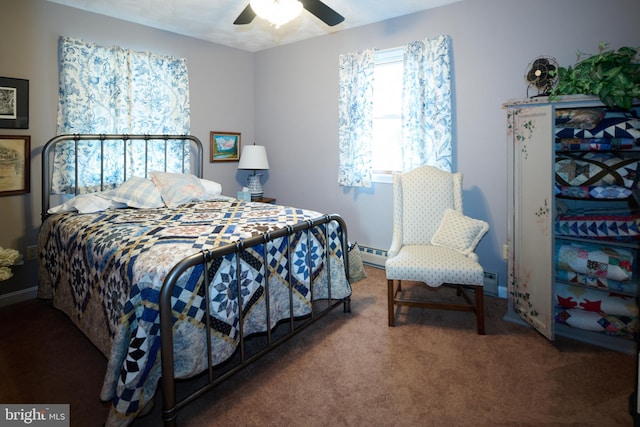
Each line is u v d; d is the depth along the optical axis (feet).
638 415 4.58
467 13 9.43
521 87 8.84
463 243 8.25
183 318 5.19
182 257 5.32
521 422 5.15
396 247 8.73
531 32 8.60
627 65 6.51
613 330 6.94
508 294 8.22
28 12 9.00
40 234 8.75
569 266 7.10
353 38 11.59
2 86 8.71
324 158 12.76
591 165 6.95
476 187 9.73
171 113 11.57
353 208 12.28
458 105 9.77
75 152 9.46
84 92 9.71
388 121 11.53
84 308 6.72
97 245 6.39
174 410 4.82
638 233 6.48
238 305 5.82
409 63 10.13
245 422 5.21
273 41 12.97
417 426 5.11
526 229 7.54
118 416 4.58
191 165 12.67
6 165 8.90
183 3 9.53
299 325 7.34
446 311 8.71
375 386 5.96
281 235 6.49
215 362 5.64
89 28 9.99
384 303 9.19
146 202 9.09
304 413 5.39
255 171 13.80
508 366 6.47
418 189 9.28
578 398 5.62
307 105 12.98
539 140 6.98
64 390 5.91
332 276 8.13
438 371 6.35
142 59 10.79
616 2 7.63
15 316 8.51
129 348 4.70
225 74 13.44
